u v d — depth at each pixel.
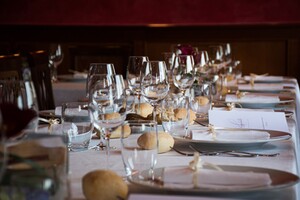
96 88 1.45
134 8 6.21
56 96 3.66
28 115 0.97
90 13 6.26
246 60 6.09
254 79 3.94
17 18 6.31
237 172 1.19
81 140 1.65
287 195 1.14
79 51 6.10
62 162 1.00
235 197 1.11
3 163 0.83
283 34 6.00
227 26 6.06
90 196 1.10
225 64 4.26
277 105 2.66
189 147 1.65
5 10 6.31
